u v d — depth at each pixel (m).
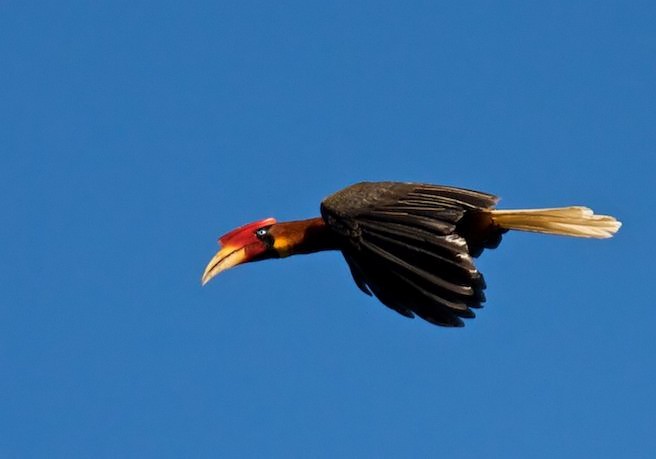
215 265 19.98
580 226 19.27
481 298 18.62
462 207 18.66
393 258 18.58
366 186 19.03
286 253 20.05
